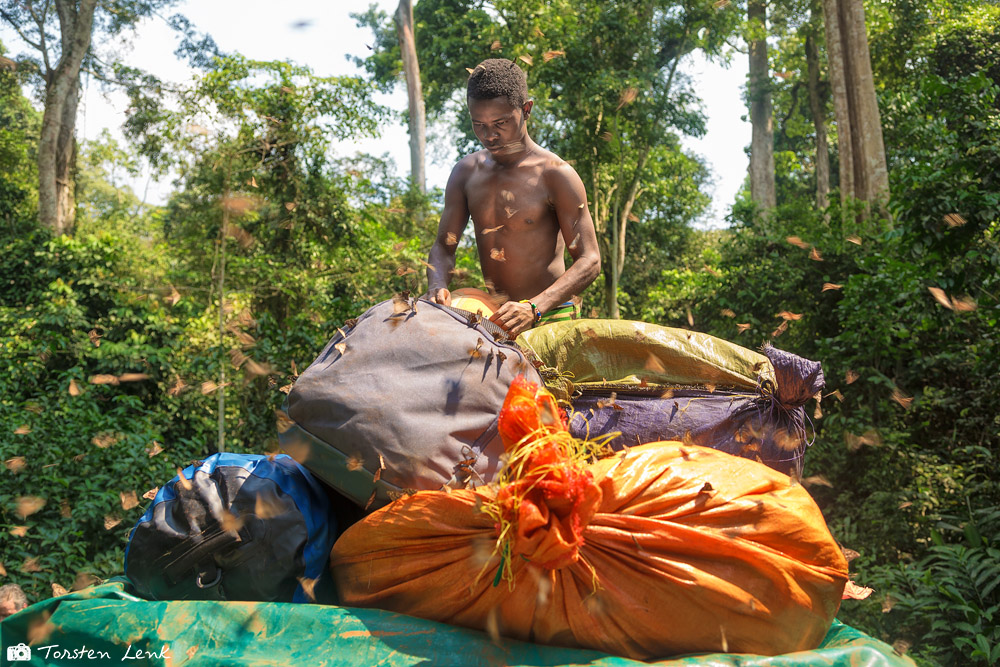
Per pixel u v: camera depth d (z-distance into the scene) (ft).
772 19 78.95
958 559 19.67
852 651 6.02
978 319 26.50
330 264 42.24
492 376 7.28
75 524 25.66
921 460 25.35
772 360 8.20
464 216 10.63
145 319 43.01
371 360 7.32
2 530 24.94
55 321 42.45
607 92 50.52
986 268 23.99
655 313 45.16
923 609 19.21
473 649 6.12
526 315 8.55
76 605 6.98
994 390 26.04
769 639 6.05
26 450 27.91
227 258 41.39
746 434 8.13
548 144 55.83
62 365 42.19
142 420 35.96
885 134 50.42
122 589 7.50
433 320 7.62
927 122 30.37
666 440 7.97
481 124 9.86
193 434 37.78
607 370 8.46
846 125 46.42
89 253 48.08
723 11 56.49
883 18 71.67
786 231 38.93
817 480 8.20
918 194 24.39
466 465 6.72
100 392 38.01
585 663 5.95
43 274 47.11
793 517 6.31
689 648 6.06
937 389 27.89
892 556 23.40
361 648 6.22
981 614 18.13
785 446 8.16
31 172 79.61
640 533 5.97
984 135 23.77
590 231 9.90
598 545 5.97
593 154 52.75
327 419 7.09
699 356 8.32
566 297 9.45
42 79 64.80
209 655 6.37
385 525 6.66
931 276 24.89
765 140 87.56
